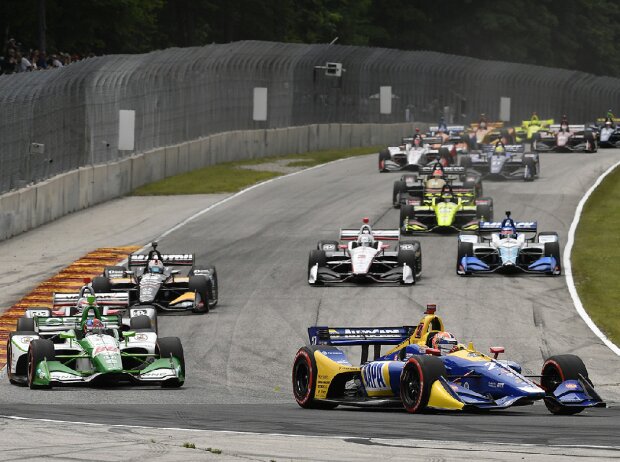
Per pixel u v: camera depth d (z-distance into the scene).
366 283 73.62
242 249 85.38
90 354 47.22
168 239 90.12
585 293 69.81
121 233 93.31
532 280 73.69
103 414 36.19
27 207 94.88
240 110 148.12
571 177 120.56
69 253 85.12
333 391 39.50
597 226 93.06
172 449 26.22
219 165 139.88
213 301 67.00
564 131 149.25
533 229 78.12
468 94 192.62
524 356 54.31
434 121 186.25
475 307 65.50
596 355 54.53
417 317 62.91
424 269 77.75
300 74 159.75
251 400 43.84
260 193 113.81
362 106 172.50
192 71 134.75
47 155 100.00
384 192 112.19
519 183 116.69
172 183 122.50
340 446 26.89
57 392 45.53
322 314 64.25
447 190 93.12
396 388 37.88
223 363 53.31
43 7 115.62
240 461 24.45
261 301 68.31
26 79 94.25
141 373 46.66
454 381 36.38
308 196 110.81
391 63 176.00
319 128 163.38
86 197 107.19
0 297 70.50
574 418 34.41
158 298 68.75
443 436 29.03
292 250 84.56
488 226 79.69
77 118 106.12
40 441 27.88
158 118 126.31
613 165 130.75
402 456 25.12
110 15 165.62
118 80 115.19
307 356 39.94
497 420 33.50
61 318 51.56
